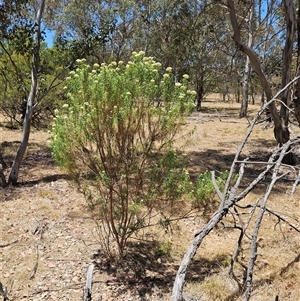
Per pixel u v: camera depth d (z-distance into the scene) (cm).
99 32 633
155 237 414
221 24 1664
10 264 358
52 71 844
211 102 3838
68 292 314
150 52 2041
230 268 335
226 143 1059
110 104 286
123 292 315
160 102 296
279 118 712
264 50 1850
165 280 334
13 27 602
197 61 2195
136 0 1844
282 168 714
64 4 1698
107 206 350
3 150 886
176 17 1346
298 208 515
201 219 455
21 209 495
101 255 374
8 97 1065
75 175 334
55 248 389
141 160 317
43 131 1155
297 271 346
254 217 474
